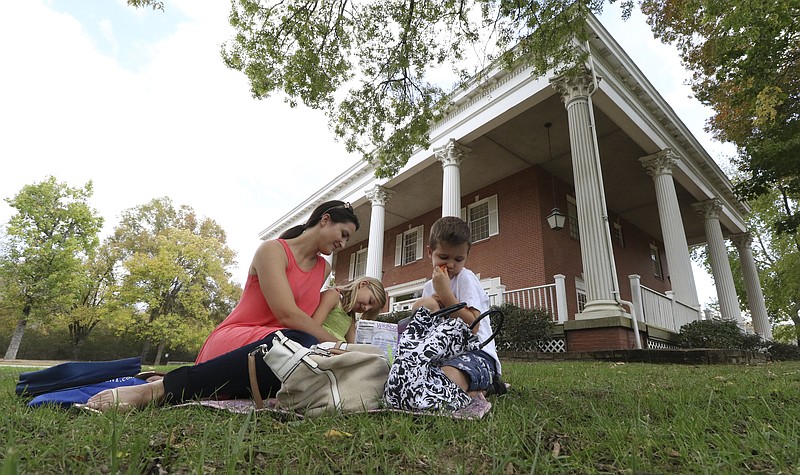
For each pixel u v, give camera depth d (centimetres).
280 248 235
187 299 2756
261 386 193
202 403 180
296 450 118
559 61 685
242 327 220
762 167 1015
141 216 3394
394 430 140
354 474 104
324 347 204
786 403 215
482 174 1473
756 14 650
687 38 923
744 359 746
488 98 1130
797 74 892
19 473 94
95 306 2942
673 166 1235
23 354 3288
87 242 2753
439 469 108
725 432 141
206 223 3581
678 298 1109
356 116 783
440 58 730
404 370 176
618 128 1184
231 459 100
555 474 108
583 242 901
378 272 1431
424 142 823
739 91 934
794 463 113
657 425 161
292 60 682
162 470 101
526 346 935
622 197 1589
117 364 229
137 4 554
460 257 244
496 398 229
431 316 203
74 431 135
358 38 702
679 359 686
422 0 671
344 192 1716
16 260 2600
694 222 1780
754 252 2602
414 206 1758
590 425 163
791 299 2397
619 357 750
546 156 1362
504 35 682
